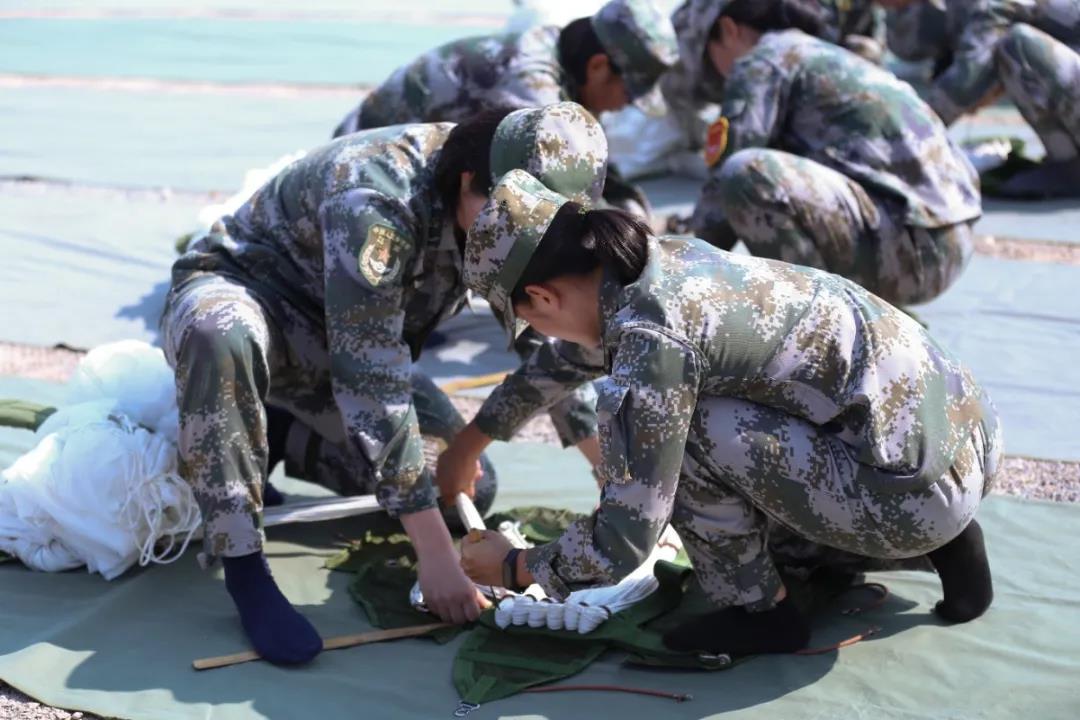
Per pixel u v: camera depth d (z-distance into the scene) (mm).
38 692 2732
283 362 3252
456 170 2893
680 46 7055
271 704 2717
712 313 2598
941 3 7664
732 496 2762
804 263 4680
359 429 2922
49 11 13570
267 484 3596
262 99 9297
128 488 3158
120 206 6516
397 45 11555
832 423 2721
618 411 2561
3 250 5801
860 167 4691
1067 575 3301
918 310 5438
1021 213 6891
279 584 3227
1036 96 6926
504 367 4836
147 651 2914
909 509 2703
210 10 13812
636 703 2736
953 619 3047
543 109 2760
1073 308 5453
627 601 3057
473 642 2932
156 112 8789
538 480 3895
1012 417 4434
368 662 2895
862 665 2871
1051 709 2709
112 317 5113
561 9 5777
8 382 4445
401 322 2965
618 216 2611
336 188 2971
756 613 2881
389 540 3436
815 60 4754
